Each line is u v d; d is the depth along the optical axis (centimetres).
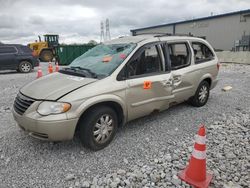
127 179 289
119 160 334
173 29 3684
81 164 323
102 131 358
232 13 2830
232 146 377
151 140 396
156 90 425
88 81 353
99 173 303
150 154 351
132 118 404
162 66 443
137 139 398
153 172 303
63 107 315
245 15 2691
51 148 364
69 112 317
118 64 383
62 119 313
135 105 396
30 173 302
